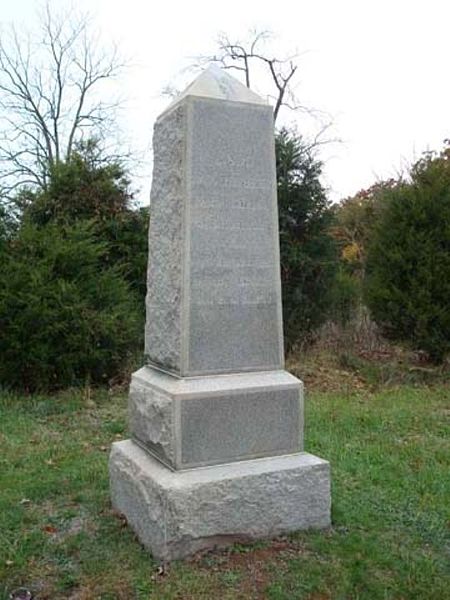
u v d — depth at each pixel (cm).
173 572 302
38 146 1916
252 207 357
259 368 357
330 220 1038
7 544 341
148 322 387
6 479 444
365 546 330
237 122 354
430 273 900
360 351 1025
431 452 518
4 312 765
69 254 832
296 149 1037
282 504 339
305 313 1013
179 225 340
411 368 924
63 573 309
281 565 309
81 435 576
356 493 416
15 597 288
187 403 328
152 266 382
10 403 718
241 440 342
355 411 665
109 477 408
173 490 312
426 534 353
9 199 1014
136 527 349
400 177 1332
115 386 829
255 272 357
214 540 322
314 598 284
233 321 349
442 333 911
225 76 365
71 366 794
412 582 297
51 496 414
